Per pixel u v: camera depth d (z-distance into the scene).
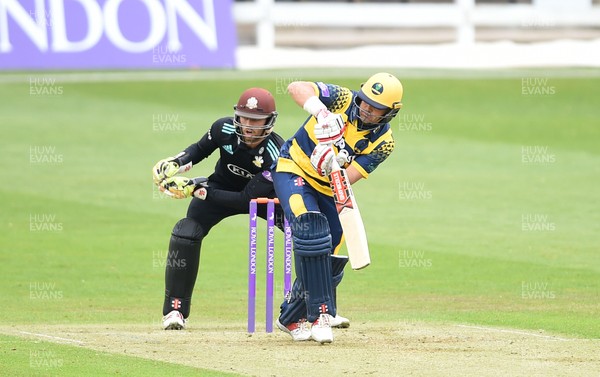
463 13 89.38
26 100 73.00
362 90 21.44
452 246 39.09
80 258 37.22
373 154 22.08
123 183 51.75
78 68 76.94
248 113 22.84
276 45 86.44
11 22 75.69
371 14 88.00
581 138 65.31
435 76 82.69
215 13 82.38
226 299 30.98
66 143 61.19
